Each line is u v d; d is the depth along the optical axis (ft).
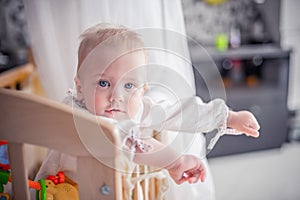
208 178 3.41
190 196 3.10
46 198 2.37
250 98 8.09
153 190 2.81
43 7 3.27
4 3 7.59
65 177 2.59
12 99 1.86
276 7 8.59
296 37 8.94
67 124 1.87
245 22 9.47
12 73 4.35
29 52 5.30
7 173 2.51
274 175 7.14
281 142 8.61
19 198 2.11
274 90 8.27
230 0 9.38
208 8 9.30
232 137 8.15
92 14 3.09
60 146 1.91
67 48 3.31
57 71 3.41
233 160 7.97
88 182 1.98
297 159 7.99
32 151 3.82
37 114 1.88
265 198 6.17
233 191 6.46
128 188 2.37
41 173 2.65
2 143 2.87
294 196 6.24
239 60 8.29
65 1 3.21
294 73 9.11
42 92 5.08
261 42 8.90
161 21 3.14
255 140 8.36
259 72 8.65
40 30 3.33
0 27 7.63
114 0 3.06
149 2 3.06
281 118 8.45
